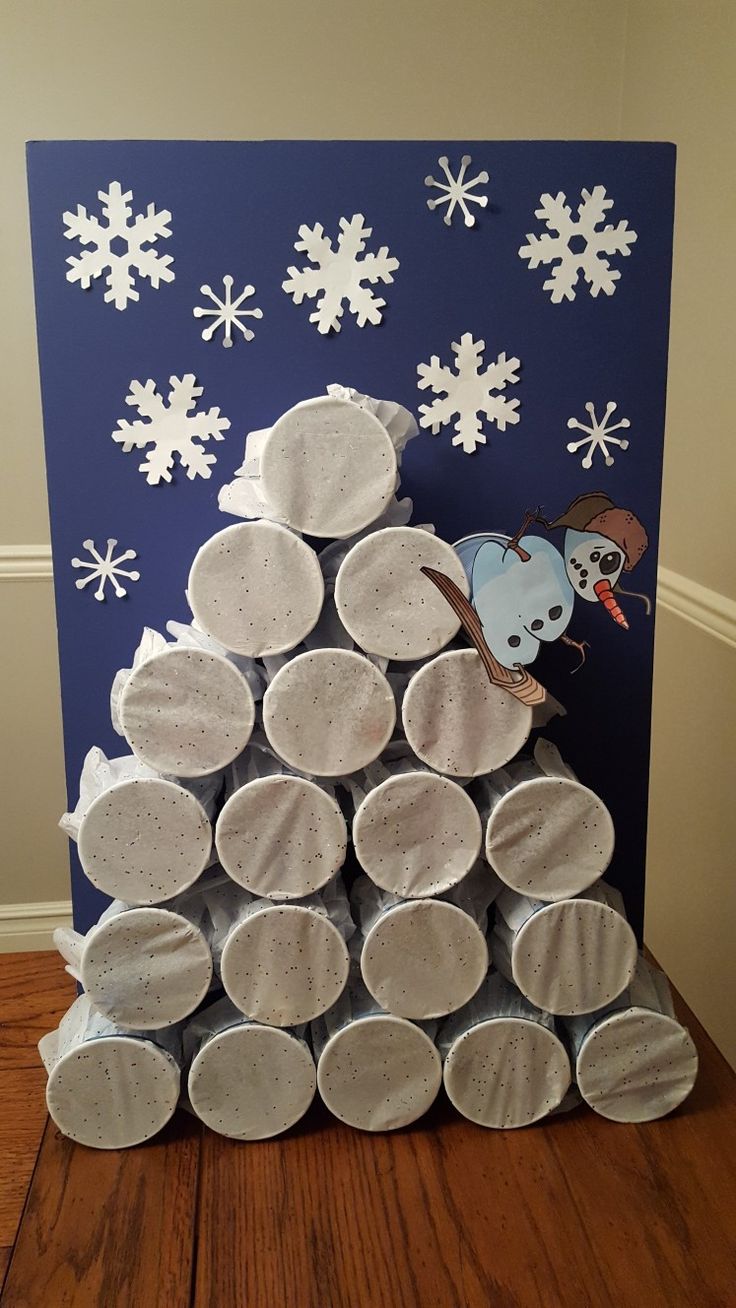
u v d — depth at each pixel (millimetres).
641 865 1282
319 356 1144
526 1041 1062
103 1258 937
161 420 1146
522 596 999
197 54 1794
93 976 1027
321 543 1138
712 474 1709
